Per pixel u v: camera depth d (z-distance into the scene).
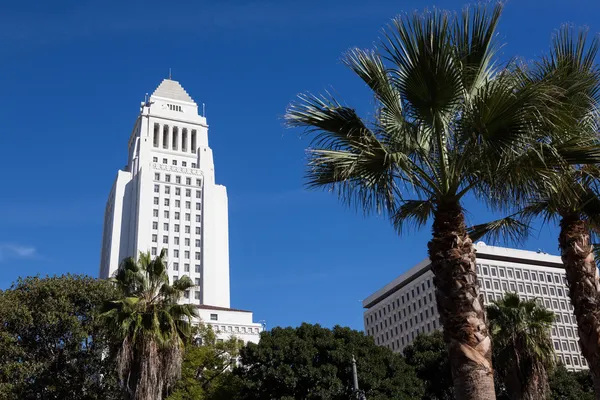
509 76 11.01
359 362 40.72
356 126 12.26
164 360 25.12
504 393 36.34
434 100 11.54
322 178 12.91
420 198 12.95
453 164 11.75
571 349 135.88
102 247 133.50
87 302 38.31
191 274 119.25
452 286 11.09
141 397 23.81
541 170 11.37
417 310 143.38
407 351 47.69
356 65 12.47
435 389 43.28
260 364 41.53
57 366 36.88
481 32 11.64
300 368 39.94
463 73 11.44
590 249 14.11
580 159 12.23
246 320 98.50
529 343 28.95
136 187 124.62
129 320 24.47
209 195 127.50
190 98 142.12
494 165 11.34
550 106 11.20
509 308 29.97
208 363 44.00
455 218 11.65
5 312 36.12
